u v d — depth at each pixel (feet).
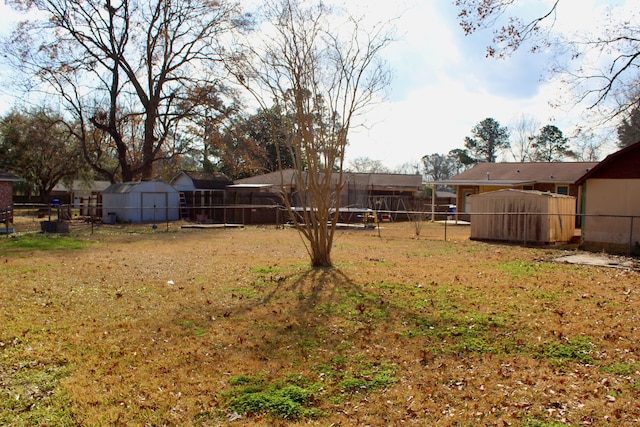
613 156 47.70
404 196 122.93
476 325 20.95
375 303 24.94
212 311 23.66
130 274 33.55
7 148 134.51
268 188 106.01
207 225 83.30
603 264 38.47
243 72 46.78
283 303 25.14
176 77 102.68
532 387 14.84
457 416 13.05
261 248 50.14
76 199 168.35
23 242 53.06
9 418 12.78
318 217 36.35
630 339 19.12
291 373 16.03
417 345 18.71
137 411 13.39
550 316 22.41
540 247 52.65
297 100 34.35
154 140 106.01
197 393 14.56
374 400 14.08
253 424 12.71
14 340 18.74
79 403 13.78
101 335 19.74
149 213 97.04
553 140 181.16
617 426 12.33
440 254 45.65
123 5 97.50
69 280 31.04
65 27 92.89
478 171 108.17
